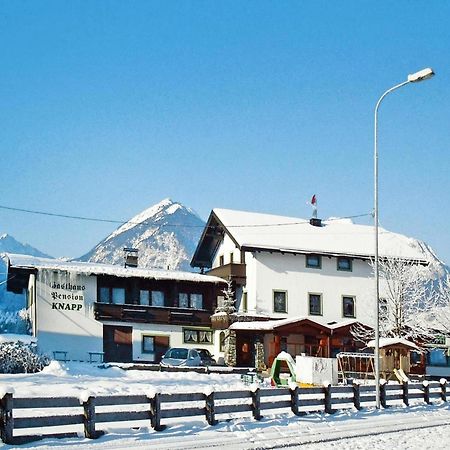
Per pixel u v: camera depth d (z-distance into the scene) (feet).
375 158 97.40
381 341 158.20
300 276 199.31
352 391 93.30
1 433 54.75
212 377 131.64
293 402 82.99
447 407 105.19
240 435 67.05
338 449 62.59
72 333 178.50
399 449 63.93
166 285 195.62
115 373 131.34
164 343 188.24
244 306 198.59
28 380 107.24
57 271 179.32
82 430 62.85
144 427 65.92
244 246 192.34
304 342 186.80
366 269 206.80
